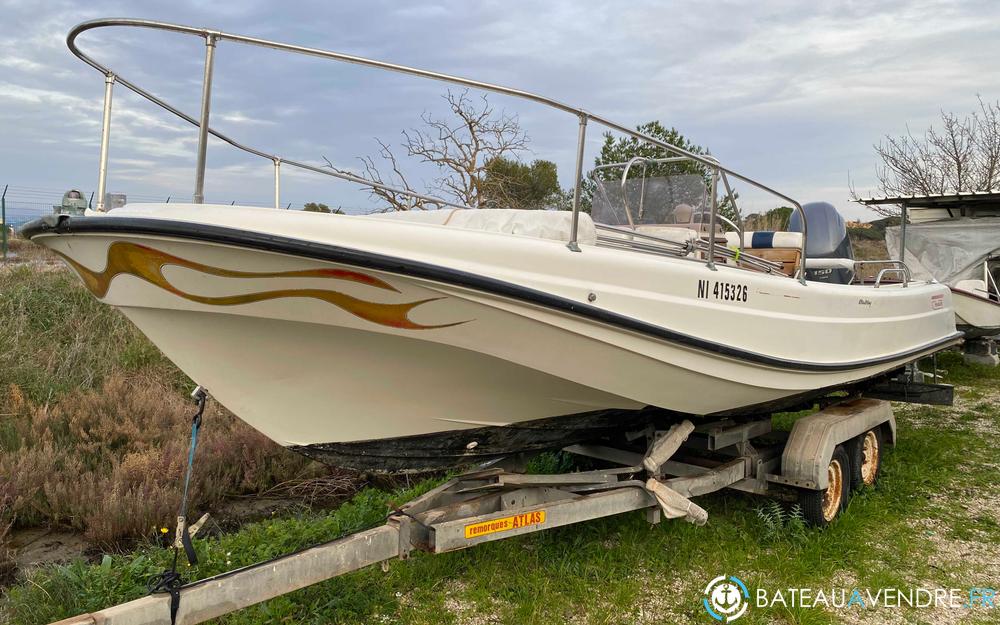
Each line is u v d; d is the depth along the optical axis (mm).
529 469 4785
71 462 4738
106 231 2348
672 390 3352
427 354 2777
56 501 4305
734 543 3975
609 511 3357
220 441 5219
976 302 9305
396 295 2535
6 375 6184
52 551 4012
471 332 2713
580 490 3482
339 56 2650
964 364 10516
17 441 5094
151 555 3664
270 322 2590
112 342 7488
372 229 2469
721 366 3400
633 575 3611
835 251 6555
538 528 3086
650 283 3055
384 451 3137
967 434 6598
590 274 2855
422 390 2947
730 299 3439
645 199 4707
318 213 2479
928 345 5613
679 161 4887
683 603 3348
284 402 2857
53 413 5484
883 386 5434
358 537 2742
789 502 4570
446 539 2812
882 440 5215
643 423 3943
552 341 2836
